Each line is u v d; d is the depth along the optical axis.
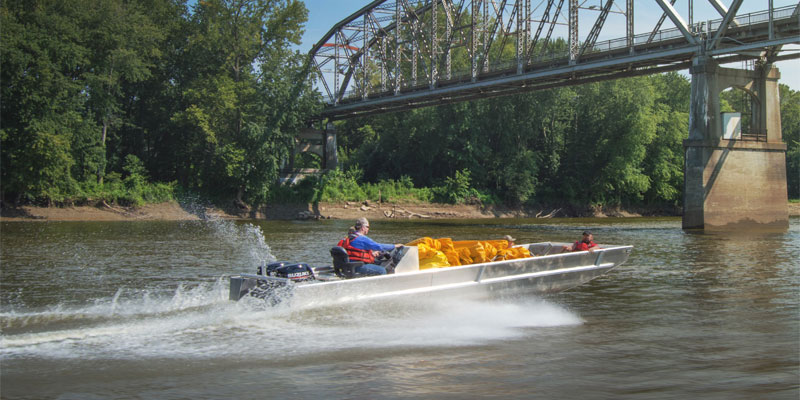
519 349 7.17
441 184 65.88
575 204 67.50
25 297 10.69
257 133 52.88
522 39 51.47
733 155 37.03
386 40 67.75
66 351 7.04
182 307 9.38
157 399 5.47
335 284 8.27
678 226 41.09
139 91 58.50
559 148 70.44
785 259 17.56
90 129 48.47
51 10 46.66
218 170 53.28
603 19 43.94
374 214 58.31
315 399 5.46
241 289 8.66
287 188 58.06
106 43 49.47
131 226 37.12
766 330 8.14
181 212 51.28
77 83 46.78
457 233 31.72
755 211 37.50
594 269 11.58
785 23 33.66
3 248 20.70
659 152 69.88
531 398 5.45
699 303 10.20
